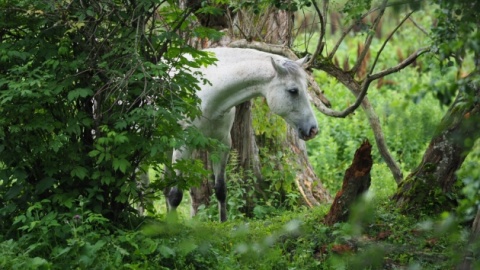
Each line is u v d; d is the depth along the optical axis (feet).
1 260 25.44
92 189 29.19
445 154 33.58
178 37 29.76
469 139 20.53
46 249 27.30
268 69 37.86
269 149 45.32
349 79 38.70
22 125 28.55
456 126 29.40
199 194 44.88
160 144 28.84
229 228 34.81
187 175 32.83
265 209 43.37
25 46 29.12
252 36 42.39
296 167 45.50
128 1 29.76
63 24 28.66
